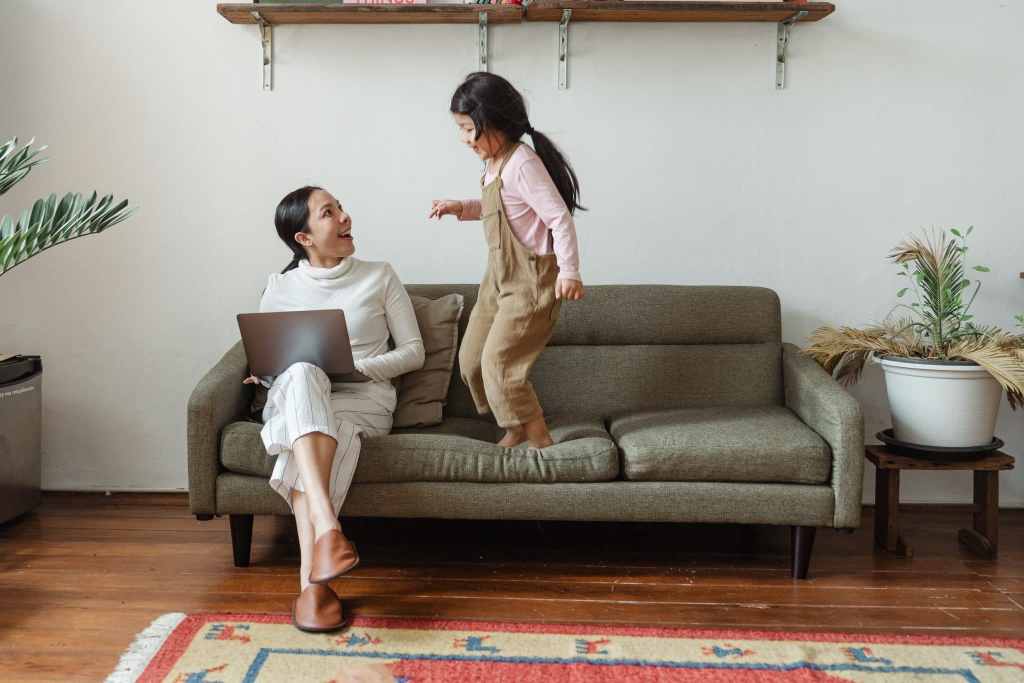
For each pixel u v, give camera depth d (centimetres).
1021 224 288
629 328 272
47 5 284
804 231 289
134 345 296
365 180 290
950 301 254
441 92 287
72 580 222
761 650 184
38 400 278
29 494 273
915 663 179
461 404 271
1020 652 184
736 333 274
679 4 269
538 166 221
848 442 217
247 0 282
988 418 246
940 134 286
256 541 254
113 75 287
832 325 292
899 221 288
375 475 220
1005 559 245
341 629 193
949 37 283
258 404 244
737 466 219
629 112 287
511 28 284
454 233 291
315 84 287
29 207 290
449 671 174
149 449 300
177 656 180
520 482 221
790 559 243
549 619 201
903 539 248
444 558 242
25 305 295
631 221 290
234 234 292
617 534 263
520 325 226
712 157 288
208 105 288
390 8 269
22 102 288
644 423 241
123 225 292
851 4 282
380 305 249
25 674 173
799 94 285
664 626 198
